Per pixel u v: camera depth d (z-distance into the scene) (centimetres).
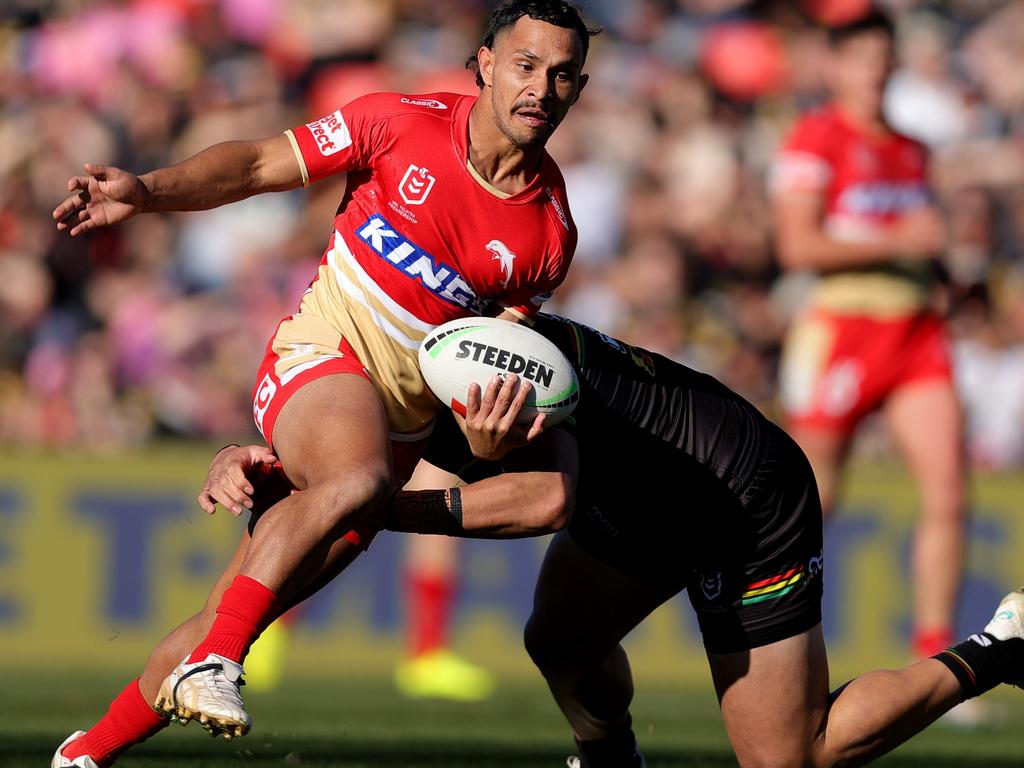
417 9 4938
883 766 2083
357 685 3175
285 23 4847
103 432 3816
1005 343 3881
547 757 2075
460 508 1438
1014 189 4403
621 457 1523
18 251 4122
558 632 1650
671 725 2598
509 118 1435
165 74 4719
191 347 3919
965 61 4950
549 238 1493
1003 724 2734
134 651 3391
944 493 2659
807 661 1522
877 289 2706
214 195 1467
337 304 1494
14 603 3391
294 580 1355
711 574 1534
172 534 3409
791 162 2742
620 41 4997
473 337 1433
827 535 3400
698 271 4303
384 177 1480
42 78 4775
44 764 1786
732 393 1599
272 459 1474
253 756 1978
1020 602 1600
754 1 5044
